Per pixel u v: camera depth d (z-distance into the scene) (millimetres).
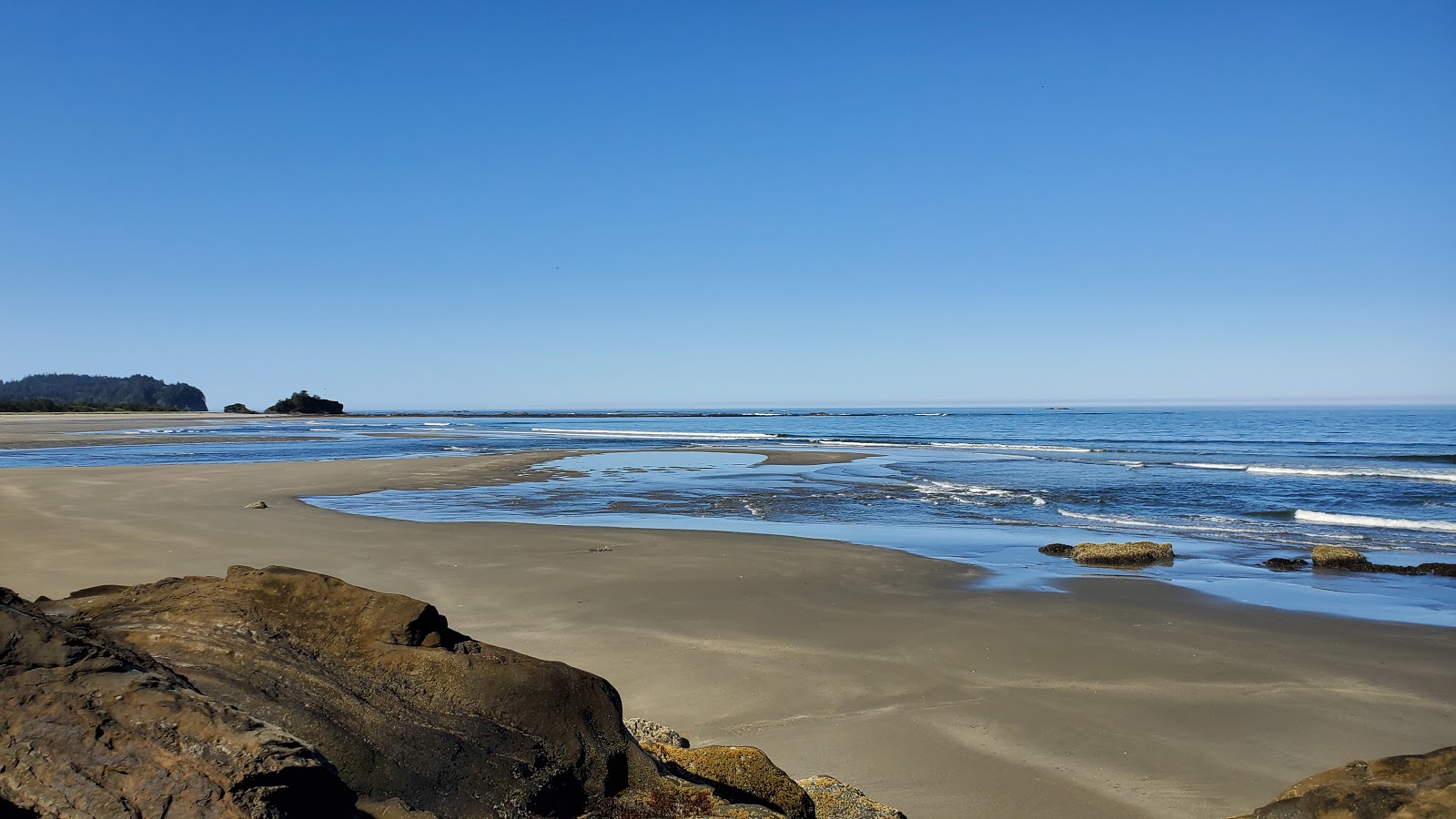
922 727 7375
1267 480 30000
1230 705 8031
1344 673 9031
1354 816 4082
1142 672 9008
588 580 13031
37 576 12523
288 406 153875
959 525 19984
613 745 4035
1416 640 10359
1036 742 7105
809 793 5180
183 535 16188
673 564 14258
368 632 3900
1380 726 7566
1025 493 26172
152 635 3555
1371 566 14930
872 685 8445
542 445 52156
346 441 54812
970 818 5805
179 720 2693
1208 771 6602
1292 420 107562
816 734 7203
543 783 3605
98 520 17891
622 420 124188
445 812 3217
